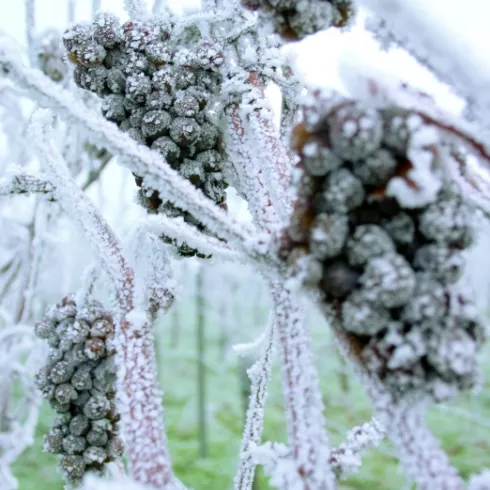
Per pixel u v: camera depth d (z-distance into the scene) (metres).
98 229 0.42
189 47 0.47
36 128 0.44
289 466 0.35
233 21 0.46
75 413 0.47
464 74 0.34
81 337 0.46
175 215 0.43
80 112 0.37
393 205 0.31
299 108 0.47
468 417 1.88
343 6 0.37
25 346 0.95
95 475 0.46
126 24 0.44
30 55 0.71
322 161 0.31
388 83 0.31
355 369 0.33
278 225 0.40
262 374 0.47
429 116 0.32
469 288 0.32
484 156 0.32
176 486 0.39
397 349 0.31
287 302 0.36
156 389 0.37
